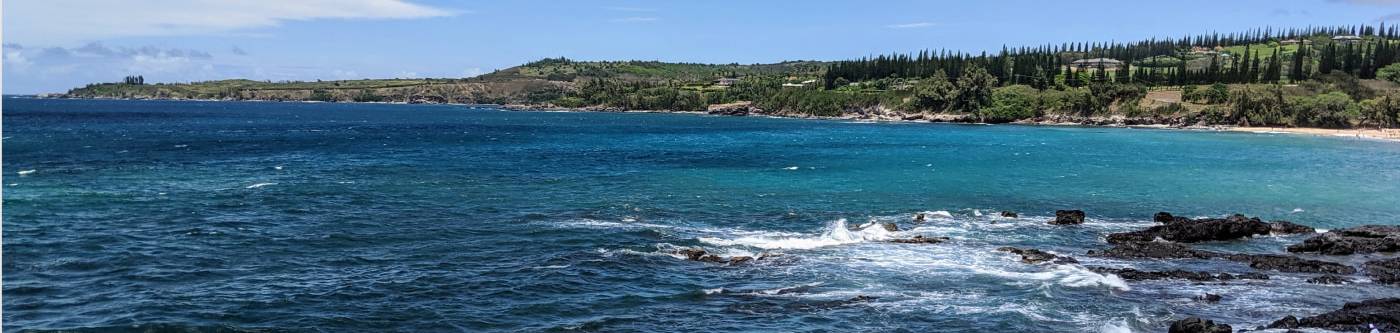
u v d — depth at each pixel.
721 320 23.98
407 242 34.78
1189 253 32.75
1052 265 30.47
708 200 48.53
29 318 23.52
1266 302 25.84
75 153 78.31
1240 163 77.62
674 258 31.75
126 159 72.50
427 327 23.33
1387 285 27.88
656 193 51.50
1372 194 54.34
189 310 24.50
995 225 40.12
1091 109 179.12
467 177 60.00
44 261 30.23
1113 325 23.39
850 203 47.84
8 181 54.19
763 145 102.38
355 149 90.00
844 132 141.75
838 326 23.38
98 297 25.75
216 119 179.38
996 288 27.28
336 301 25.66
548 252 32.84
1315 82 184.25
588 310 25.00
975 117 185.62
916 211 45.06
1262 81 199.75
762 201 48.28
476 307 25.22
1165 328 23.25
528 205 45.81
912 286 27.58
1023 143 109.00
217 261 30.77
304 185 53.69
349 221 39.66
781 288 27.33
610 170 66.50
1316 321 22.59
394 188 52.81
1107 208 47.38
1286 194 54.06
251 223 38.69
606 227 38.56
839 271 29.61
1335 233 36.84
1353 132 140.12
